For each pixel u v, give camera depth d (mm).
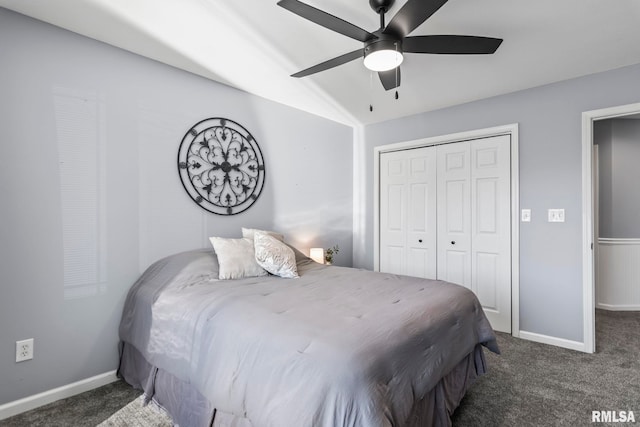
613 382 2248
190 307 1819
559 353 2734
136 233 2396
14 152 1899
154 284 2213
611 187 4090
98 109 2223
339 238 4156
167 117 2572
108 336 2256
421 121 3771
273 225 3375
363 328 1394
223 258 2371
